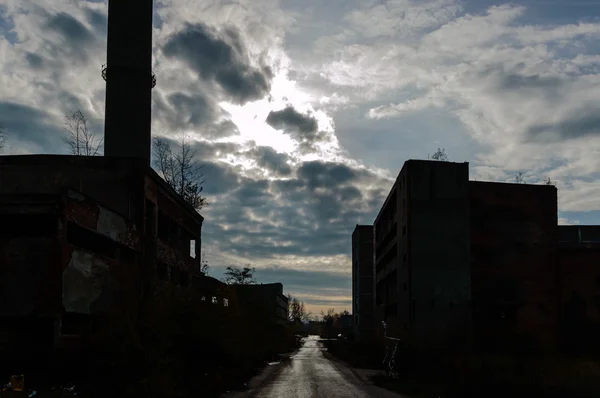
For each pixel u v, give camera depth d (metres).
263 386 27.80
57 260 23.53
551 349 49.50
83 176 32.44
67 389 19.55
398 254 58.06
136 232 32.22
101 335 19.56
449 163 53.75
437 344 49.50
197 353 26.33
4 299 23.27
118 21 44.34
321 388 26.97
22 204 23.75
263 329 47.62
